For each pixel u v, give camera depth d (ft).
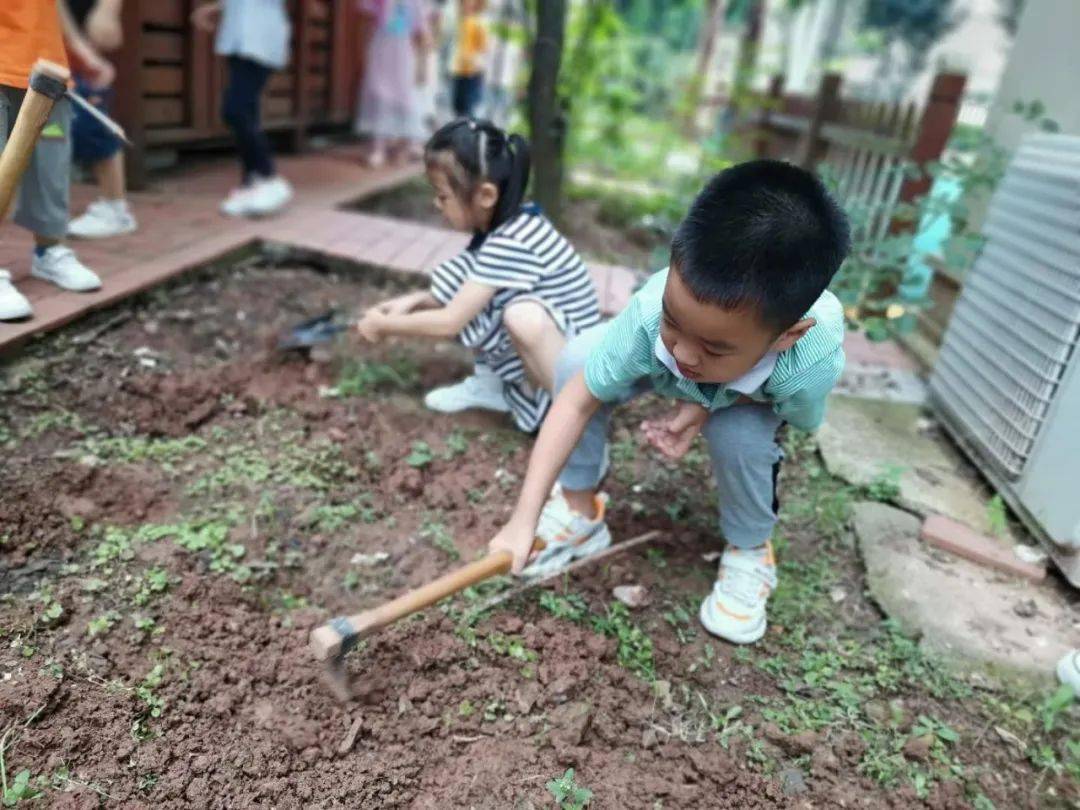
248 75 14.56
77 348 9.80
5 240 11.48
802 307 4.94
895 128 16.24
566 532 7.76
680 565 8.14
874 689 6.88
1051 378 8.46
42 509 7.30
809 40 46.26
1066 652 7.32
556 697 6.45
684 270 4.86
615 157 28.37
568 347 7.25
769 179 4.89
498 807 5.65
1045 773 6.29
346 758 5.86
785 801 5.90
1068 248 8.61
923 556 8.35
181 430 9.07
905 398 11.61
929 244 13.48
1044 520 8.27
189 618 6.63
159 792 5.41
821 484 9.50
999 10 44.16
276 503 8.18
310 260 13.89
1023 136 10.55
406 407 10.35
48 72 6.29
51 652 6.09
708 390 6.29
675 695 6.70
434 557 7.81
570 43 22.38
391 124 22.18
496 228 9.02
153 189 16.30
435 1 25.39
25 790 5.19
